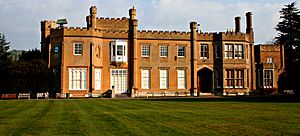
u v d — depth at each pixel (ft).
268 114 61.00
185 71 169.89
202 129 43.32
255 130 42.22
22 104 94.53
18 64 144.87
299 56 146.51
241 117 56.34
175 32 169.99
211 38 172.86
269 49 194.29
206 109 73.41
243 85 171.42
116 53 161.99
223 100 112.57
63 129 44.39
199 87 173.47
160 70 167.32
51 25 174.40
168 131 41.93
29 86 143.23
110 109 74.90
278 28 210.38
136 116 58.85
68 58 153.69
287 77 149.48
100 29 163.32
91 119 54.80
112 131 42.39
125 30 170.40
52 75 150.00
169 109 73.97
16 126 47.37
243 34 173.68
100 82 159.63
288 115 59.06
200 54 171.73
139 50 165.68
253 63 176.96
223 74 169.37
